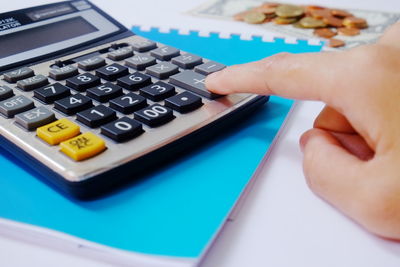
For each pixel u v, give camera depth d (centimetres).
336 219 27
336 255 25
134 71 40
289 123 39
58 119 32
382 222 25
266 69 32
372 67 27
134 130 30
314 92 29
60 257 25
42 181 30
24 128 31
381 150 26
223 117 34
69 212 27
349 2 76
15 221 26
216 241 26
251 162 32
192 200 28
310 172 29
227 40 55
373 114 26
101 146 29
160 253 24
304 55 31
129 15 71
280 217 27
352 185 26
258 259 24
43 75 38
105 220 26
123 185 29
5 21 42
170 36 57
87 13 48
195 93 37
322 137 30
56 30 44
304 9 71
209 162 32
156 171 31
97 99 35
